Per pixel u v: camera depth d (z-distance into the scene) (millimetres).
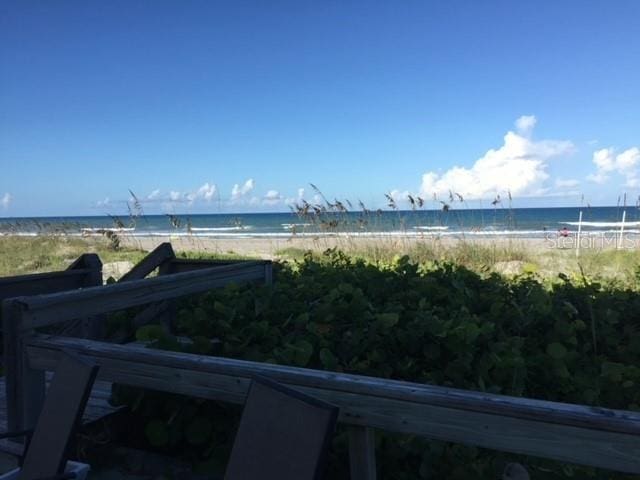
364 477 2328
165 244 6609
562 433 1895
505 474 2727
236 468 2070
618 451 1809
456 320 4004
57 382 2645
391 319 3863
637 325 4926
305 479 1792
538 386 3717
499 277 5832
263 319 4430
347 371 3672
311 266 6492
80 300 3484
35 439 2568
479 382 3344
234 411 3494
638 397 3607
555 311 4469
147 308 5500
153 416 3654
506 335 4238
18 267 14148
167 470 3506
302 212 11703
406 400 2184
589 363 4125
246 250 16594
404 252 10961
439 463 2965
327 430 1819
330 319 4137
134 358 2883
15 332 3164
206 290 5000
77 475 2400
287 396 2027
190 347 3699
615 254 11695
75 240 19766
